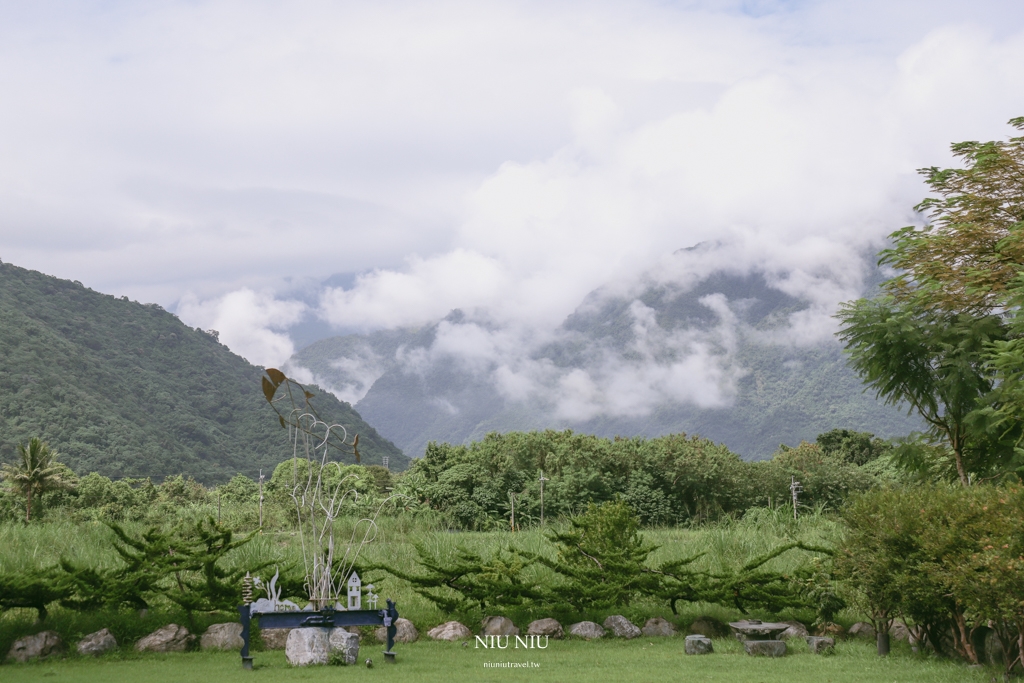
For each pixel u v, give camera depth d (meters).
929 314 13.86
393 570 10.69
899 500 8.80
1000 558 7.01
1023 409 11.02
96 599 9.55
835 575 9.59
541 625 10.39
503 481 37.78
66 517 30.52
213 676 7.48
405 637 9.92
